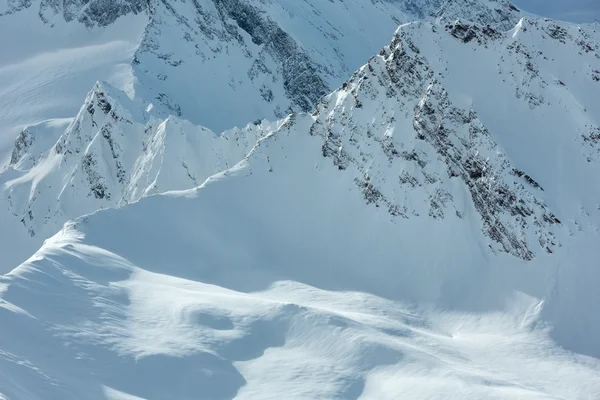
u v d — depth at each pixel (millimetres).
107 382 41125
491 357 57469
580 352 59344
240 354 48812
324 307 63594
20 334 41969
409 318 65750
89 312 48969
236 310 54344
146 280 61062
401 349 50281
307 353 49938
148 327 49656
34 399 33781
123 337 46719
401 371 47562
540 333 61969
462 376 46562
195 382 43875
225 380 44938
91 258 61375
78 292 52094
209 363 46000
